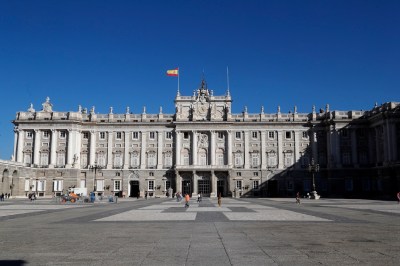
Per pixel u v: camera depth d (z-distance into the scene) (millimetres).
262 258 16891
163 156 127875
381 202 76750
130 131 129000
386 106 108750
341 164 120250
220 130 126875
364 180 119125
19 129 126812
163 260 16562
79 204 72375
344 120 120312
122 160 128125
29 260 16641
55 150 125562
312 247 19703
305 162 125125
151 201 88562
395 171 104875
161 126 128875
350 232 25875
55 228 28672
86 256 17469
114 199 91500
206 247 19734
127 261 16375
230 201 86125
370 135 119625
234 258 16906
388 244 20656
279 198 110188
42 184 123812
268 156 126438
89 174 126812
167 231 26438
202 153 127250
